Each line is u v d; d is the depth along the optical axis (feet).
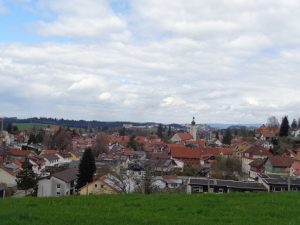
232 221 62.23
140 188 191.11
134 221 59.98
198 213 69.56
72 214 64.80
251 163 418.10
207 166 412.57
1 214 61.93
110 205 77.25
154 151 574.56
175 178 279.49
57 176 298.56
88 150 304.09
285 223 60.08
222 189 226.17
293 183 232.73
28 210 69.87
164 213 68.64
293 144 515.50
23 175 296.30
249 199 85.35
